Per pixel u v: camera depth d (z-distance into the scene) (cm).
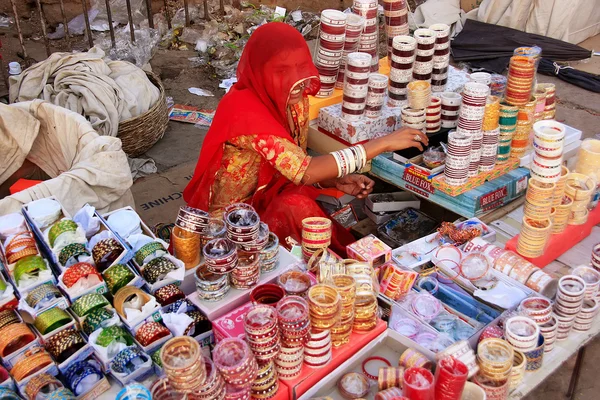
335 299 173
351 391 179
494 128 253
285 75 236
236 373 154
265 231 200
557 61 565
